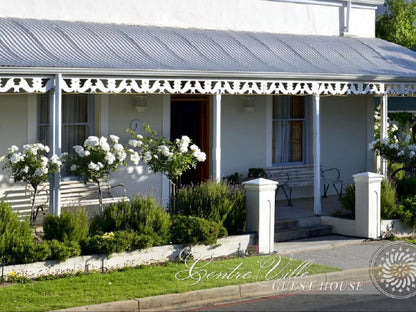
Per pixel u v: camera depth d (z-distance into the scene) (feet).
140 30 53.57
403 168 59.57
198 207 45.24
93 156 43.14
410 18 102.63
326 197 64.49
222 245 43.42
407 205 52.60
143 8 55.93
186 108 58.80
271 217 45.62
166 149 46.06
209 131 59.21
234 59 52.19
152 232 41.11
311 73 52.85
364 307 34.01
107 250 38.55
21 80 40.45
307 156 65.36
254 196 45.32
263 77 50.60
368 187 50.11
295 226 51.98
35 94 49.55
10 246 37.01
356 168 67.82
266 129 61.87
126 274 37.58
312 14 65.41
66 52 45.03
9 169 47.98
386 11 103.24
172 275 37.55
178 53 50.47
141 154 47.29
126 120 53.88
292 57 56.49
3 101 48.37
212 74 47.93
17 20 49.34
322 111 65.46
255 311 33.09
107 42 48.85
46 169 41.19
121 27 53.47
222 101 59.41
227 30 60.13
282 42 59.67
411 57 65.46
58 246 37.27
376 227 50.55
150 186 54.75
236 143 60.23
